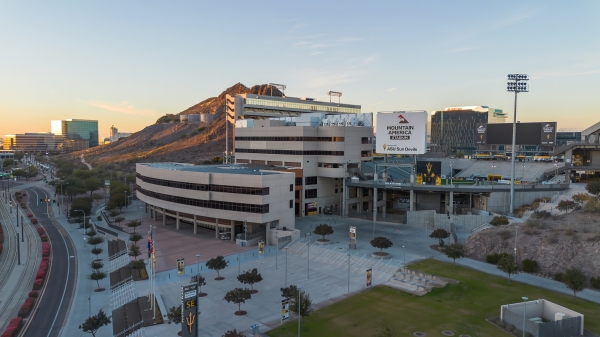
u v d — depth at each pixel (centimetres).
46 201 18625
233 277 7431
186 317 4591
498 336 4941
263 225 10519
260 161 14725
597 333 4953
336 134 12762
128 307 6456
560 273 6750
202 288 6888
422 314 5594
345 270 7712
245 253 9019
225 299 5825
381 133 12250
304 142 12950
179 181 11169
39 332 5916
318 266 8012
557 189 11688
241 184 9888
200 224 12088
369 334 5047
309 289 6719
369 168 14012
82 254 10125
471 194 12650
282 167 13275
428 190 11638
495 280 6788
